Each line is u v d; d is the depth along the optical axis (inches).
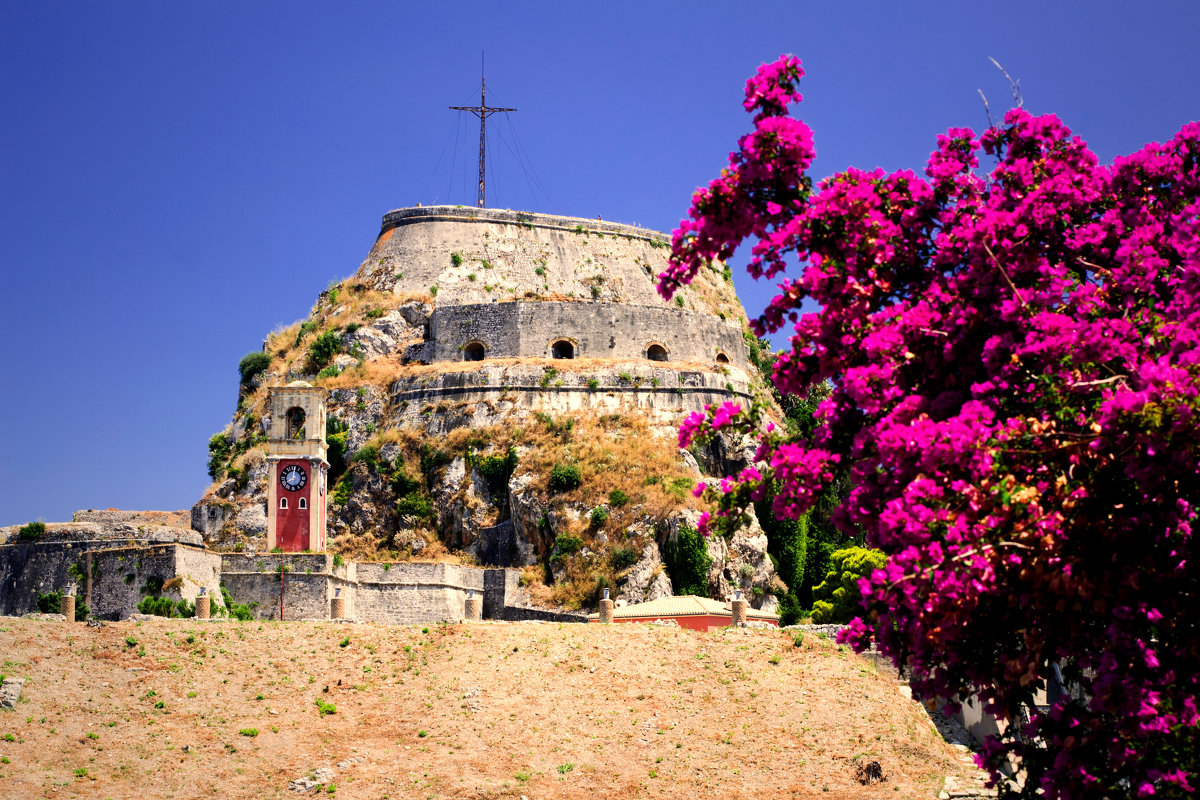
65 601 1990.7
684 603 2338.8
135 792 1473.9
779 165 700.0
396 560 3169.3
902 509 642.2
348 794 1513.3
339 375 3718.0
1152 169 784.9
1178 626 628.4
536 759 1601.9
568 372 3496.6
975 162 819.4
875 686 1781.5
